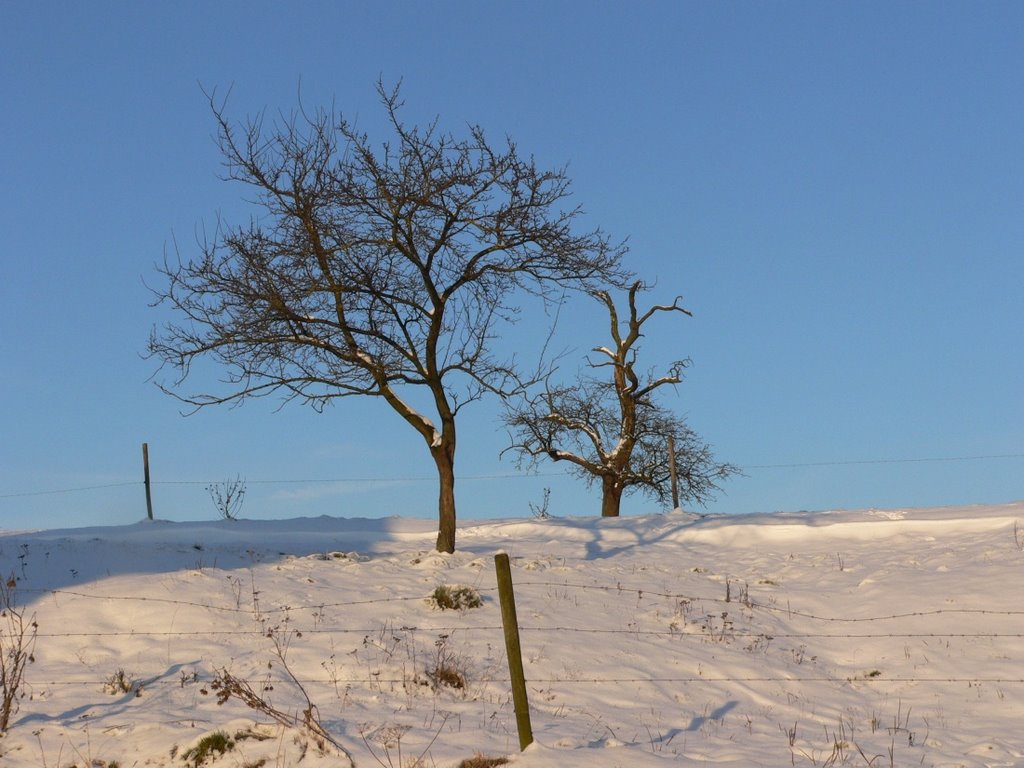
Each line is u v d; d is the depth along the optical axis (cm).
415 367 2184
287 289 2106
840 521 2698
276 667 1306
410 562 2027
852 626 1730
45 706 1147
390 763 984
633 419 3856
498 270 2209
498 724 1152
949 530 2491
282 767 979
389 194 2123
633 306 3688
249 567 1859
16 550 1839
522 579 1905
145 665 1305
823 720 1275
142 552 1902
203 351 2123
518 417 3906
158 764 995
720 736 1166
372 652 1384
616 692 1334
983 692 1402
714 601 1841
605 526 2825
